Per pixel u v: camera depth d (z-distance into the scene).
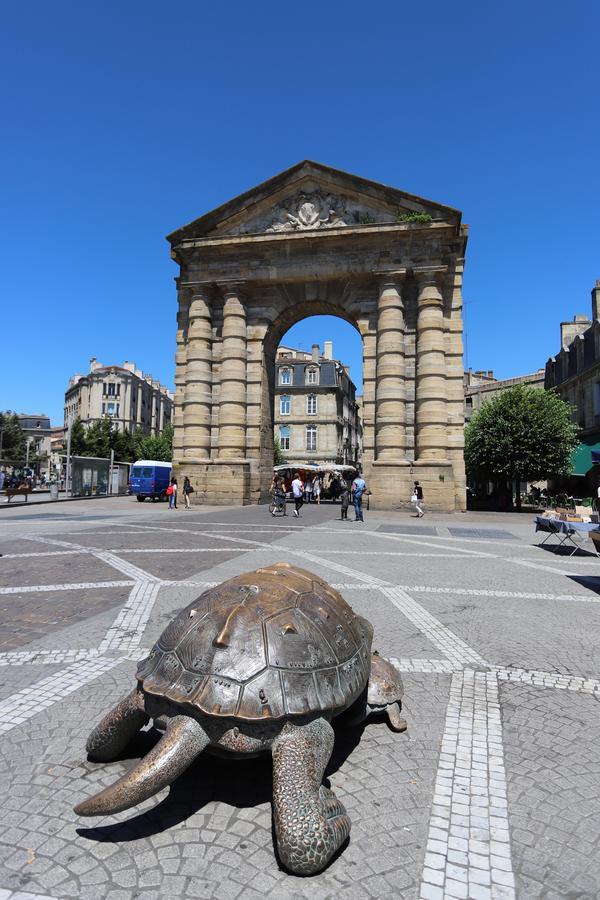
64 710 4.38
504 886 2.57
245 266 28.95
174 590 8.46
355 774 3.56
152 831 2.95
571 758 3.79
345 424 74.75
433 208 26.48
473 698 4.78
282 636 3.26
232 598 3.54
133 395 98.44
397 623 6.99
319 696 3.12
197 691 2.93
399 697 4.10
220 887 2.55
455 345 27.22
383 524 20.33
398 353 26.77
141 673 3.30
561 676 5.31
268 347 30.81
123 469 46.09
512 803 3.25
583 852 2.82
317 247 27.98
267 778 3.48
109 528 16.98
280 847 2.55
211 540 14.34
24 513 23.61
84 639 6.14
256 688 2.97
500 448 34.31
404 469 26.20
